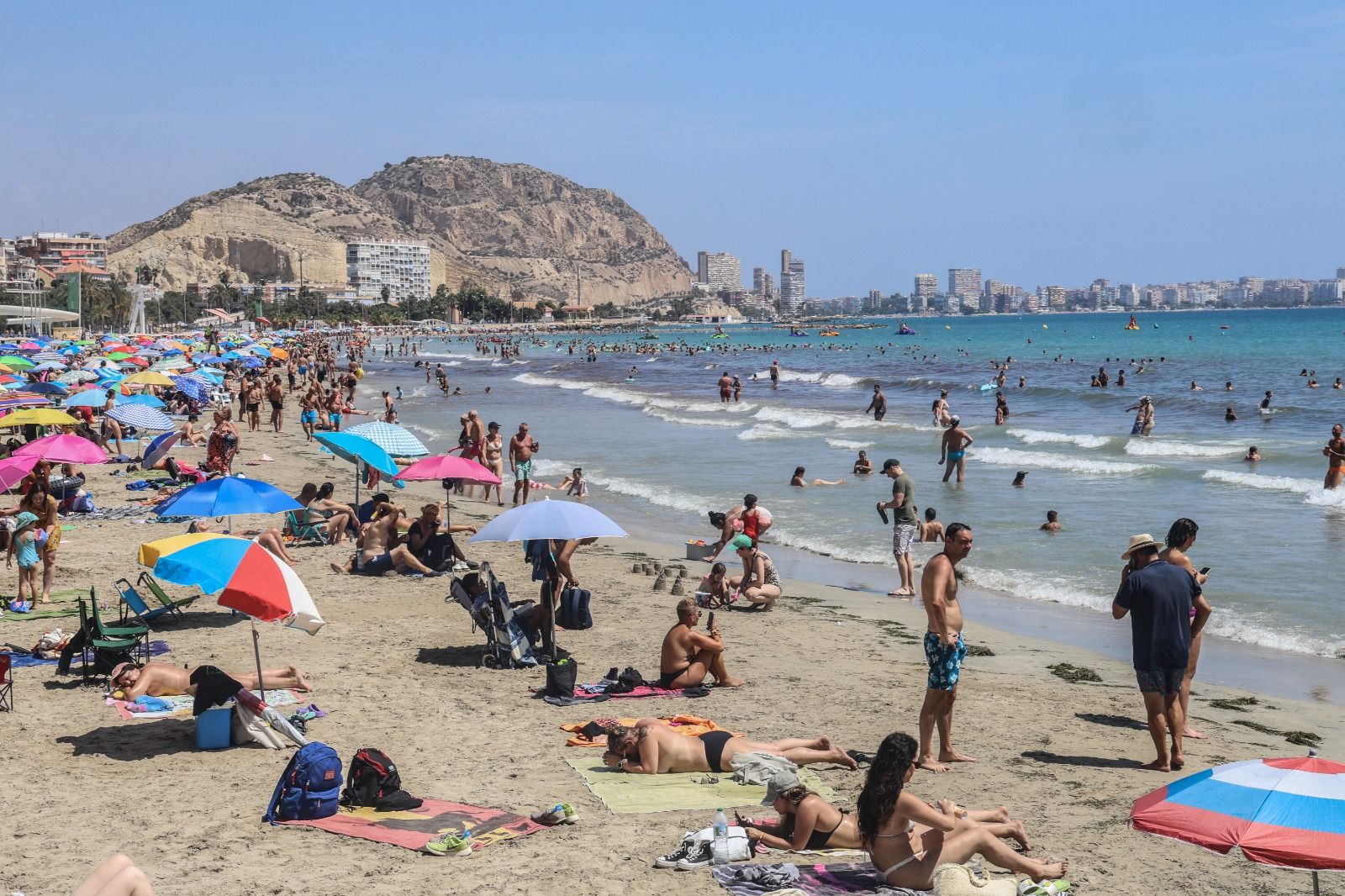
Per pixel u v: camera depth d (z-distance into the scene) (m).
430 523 18.47
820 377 73.88
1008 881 7.02
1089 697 12.14
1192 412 46.09
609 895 7.04
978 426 41.66
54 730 10.33
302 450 36.91
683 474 31.44
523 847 7.80
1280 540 20.34
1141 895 7.23
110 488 26.92
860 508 25.53
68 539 20.41
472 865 7.47
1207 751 10.22
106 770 9.33
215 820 8.23
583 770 9.47
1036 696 12.18
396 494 28.14
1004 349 123.19
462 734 10.49
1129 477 28.84
